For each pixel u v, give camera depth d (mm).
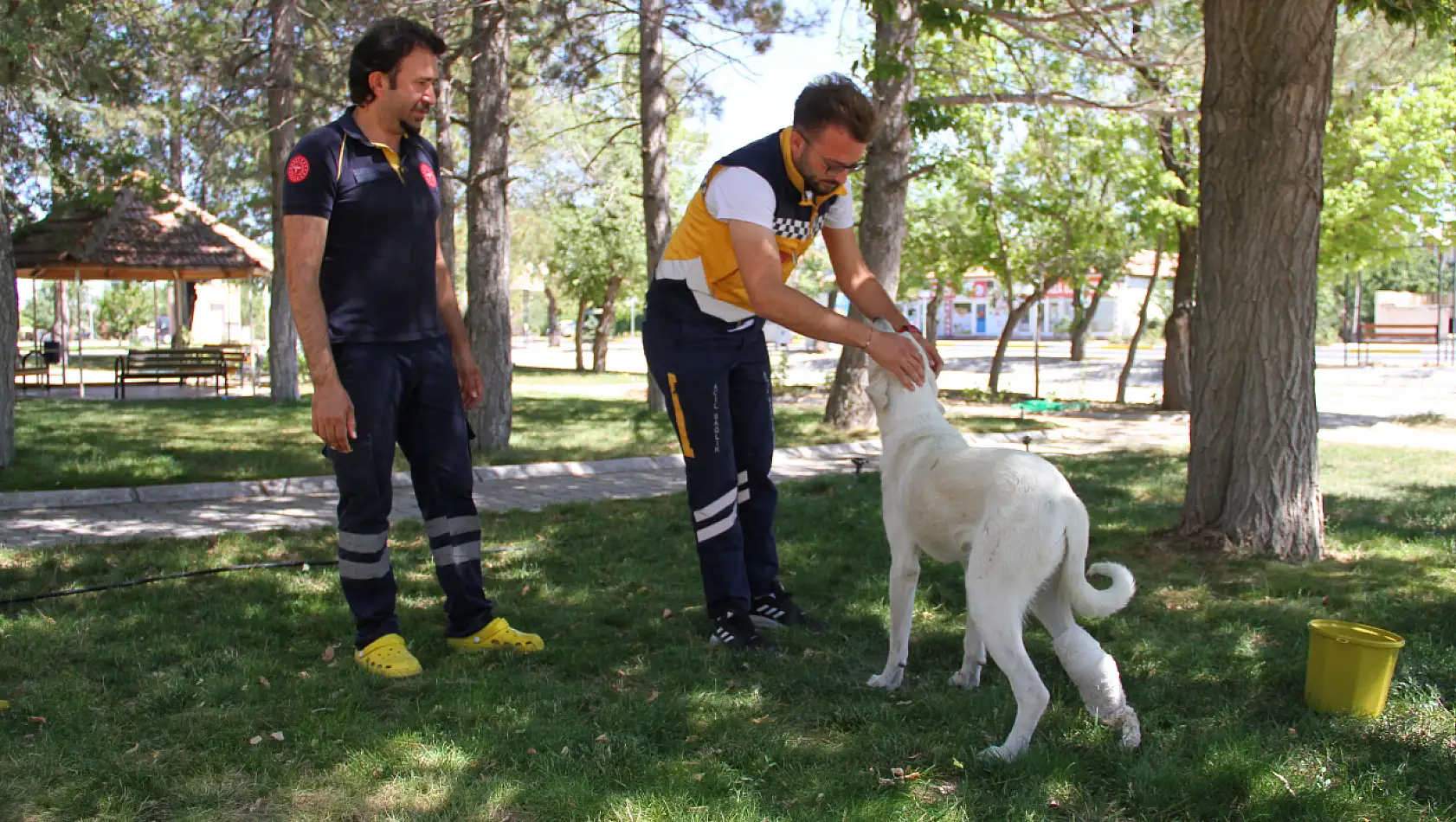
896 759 3422
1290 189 6176
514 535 7199
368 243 4219
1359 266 19984
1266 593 5520
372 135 4266
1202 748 3439
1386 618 4977
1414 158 17625
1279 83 6074
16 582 5668
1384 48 11297
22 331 50438
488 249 11883
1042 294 23281
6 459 10094
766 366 5039
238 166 22188
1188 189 18484
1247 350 6371
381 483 4312
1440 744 3473
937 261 24938
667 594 5582
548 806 3045
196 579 5812
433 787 3172
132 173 17453
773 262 4191
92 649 4477
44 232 20172
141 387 24547
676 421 4723
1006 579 3416
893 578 4066
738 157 4297
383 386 4285
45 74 12188
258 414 16500
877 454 12609
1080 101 13281
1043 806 3068
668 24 13992
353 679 4113
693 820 2945
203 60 17062
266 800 3107
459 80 16391
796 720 3785
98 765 3279
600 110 21312
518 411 17453
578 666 4367
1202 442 6617
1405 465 11375
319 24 15609
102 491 8812
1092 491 9031
